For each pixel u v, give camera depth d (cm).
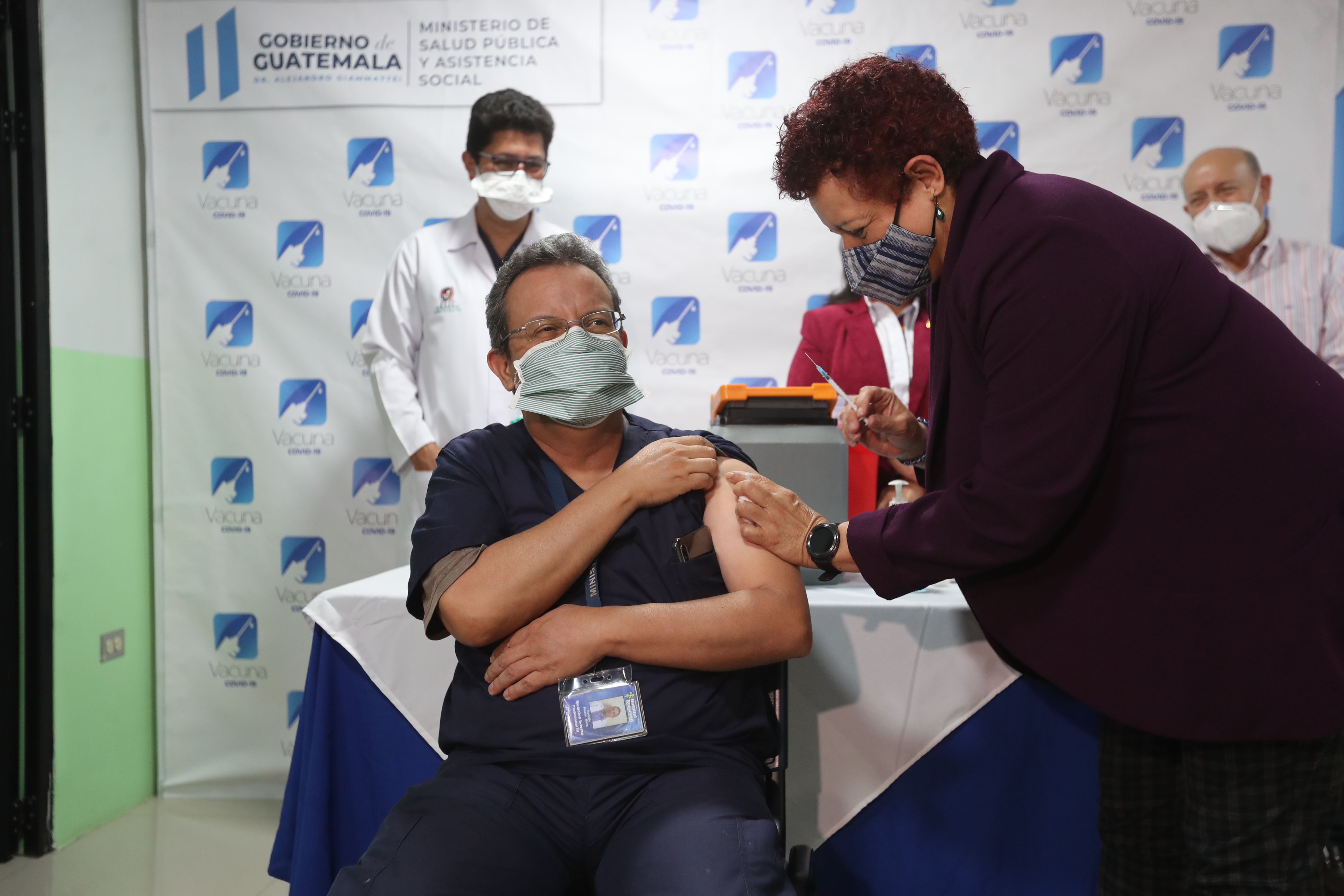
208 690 276
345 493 277
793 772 130
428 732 135
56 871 217
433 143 273
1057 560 100
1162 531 94
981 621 109
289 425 277
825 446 139
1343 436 94
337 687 137
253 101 274
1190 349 93
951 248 103
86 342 248
